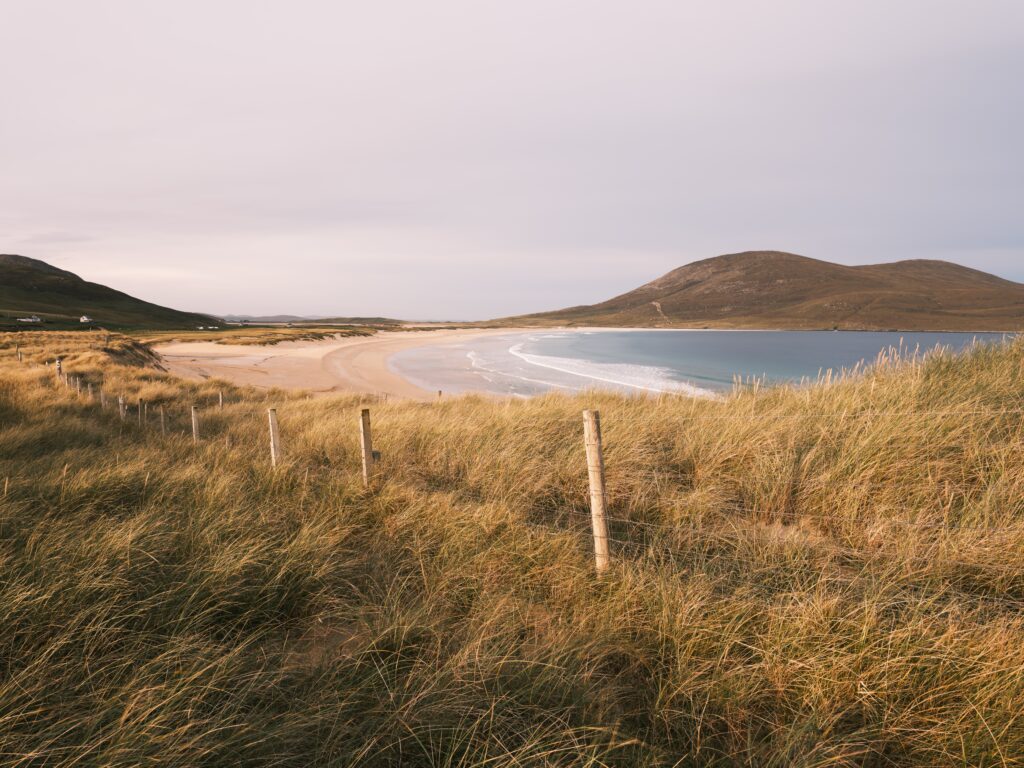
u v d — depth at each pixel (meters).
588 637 2.87
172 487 5.22
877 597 2.84
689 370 49.91
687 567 3.66
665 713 2.37
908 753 2.14
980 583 3.23
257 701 2.40
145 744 1.96
